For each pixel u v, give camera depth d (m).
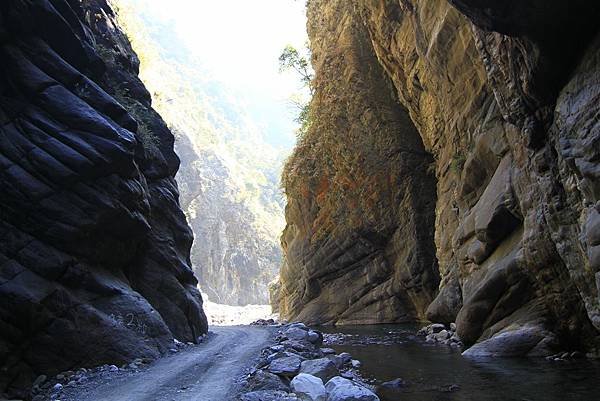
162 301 19.30
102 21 23.78
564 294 13.41
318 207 43.56
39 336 12.85
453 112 23.16
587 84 10.66
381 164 36.91
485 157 19.44
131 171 16.73
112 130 15.75
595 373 10.64
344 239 40.03
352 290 38.81
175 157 24.38
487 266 17.02
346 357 14.85
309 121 49.91
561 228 12.41
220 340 20.55
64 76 16.11
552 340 13.34
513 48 13.10
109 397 10.36
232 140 177.88
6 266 12.98
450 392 10.05
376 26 30.95
